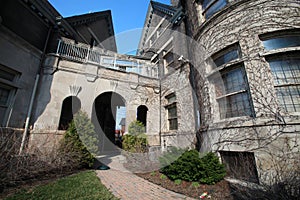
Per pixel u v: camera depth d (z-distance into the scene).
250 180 3.51
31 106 6.52
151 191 3.49
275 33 4.02
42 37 7.58
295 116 3.26
